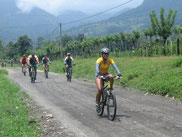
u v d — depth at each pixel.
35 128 6.05
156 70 14.47
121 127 5.71
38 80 18.08
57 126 6.14
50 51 71.31
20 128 5.87
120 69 18.89
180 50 25.69
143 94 10.78
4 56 130.88
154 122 6.01
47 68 20.02
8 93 11.04
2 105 8.29
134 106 8.08
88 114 7.21
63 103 9.11
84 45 56.19
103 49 6.39
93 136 5.20
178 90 10.05
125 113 7.13
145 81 12.79
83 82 16.23
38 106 8.70
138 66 17.95
